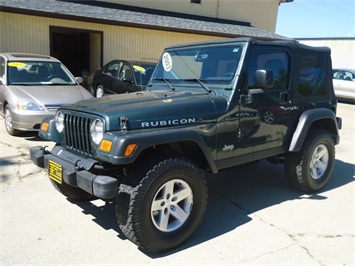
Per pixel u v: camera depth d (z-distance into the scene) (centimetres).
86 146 314
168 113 315
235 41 378
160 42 1345
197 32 1355
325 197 454
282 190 476
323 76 477
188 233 321
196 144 332
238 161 374
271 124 399
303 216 394
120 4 1416
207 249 318
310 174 450
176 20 1446
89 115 307
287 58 416
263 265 296
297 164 443
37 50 1080
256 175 539
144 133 292
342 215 400
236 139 365
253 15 1847
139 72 879
